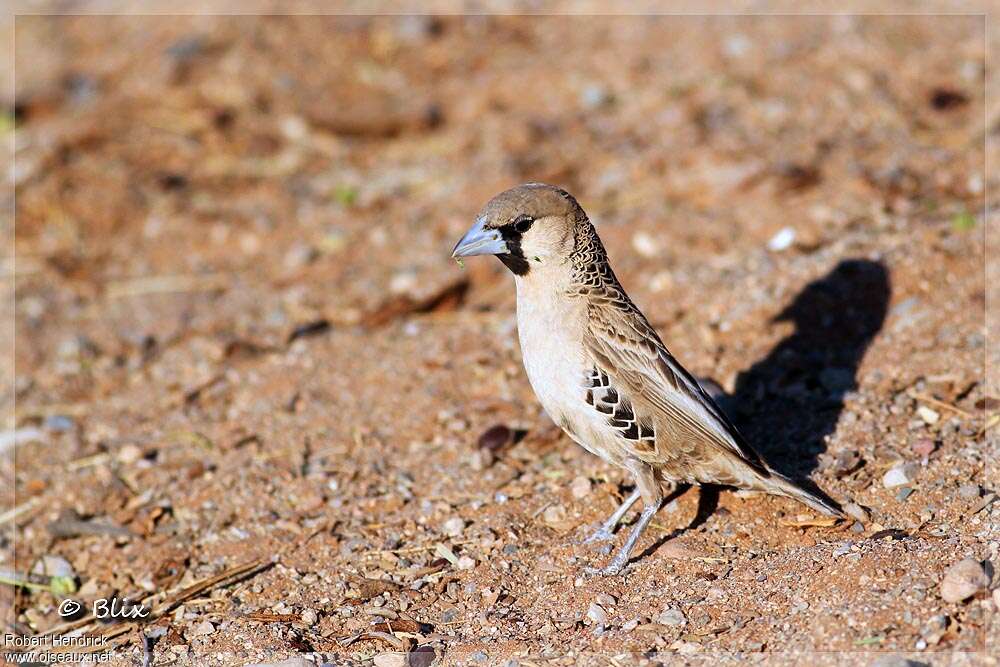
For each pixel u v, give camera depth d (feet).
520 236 29.25
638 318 30.01
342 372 40.78
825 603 26.48
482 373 39.32
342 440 37.14
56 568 33.42
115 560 33.40
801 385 35.88
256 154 57.77
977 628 24.80
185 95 62.08
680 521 31.14
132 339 45.50
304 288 47.47
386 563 31.14
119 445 38.91
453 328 42.78
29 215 53.78
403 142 58.29
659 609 27.68
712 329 39.11
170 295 48.42
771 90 56.54
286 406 39.29
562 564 30.14
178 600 30.96
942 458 31.45
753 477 29.63
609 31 64.69
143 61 65.31
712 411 29.40
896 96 55.31
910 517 29.66
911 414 33.63
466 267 46.52
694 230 46.29
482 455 34.86
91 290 49.01
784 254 42.75
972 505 29.35
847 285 39.22
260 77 63.10
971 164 48.57
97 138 58.75
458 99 60.29
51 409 41.57
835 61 58.49
